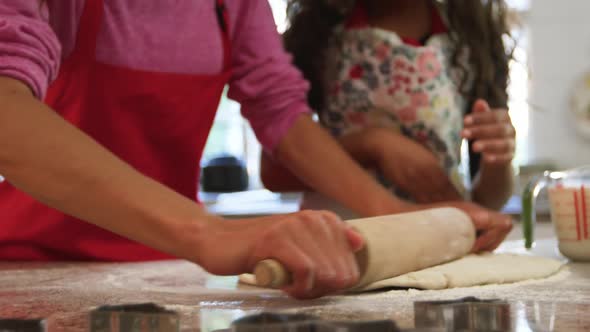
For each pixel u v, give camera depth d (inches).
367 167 60.1
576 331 18.4
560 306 23.2
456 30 60.5
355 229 26.9
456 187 61.5
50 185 24.5
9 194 43.9
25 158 24.4
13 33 27.5
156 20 41.9
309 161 46.0
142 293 28.3
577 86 135.9
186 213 24.4
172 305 24.8
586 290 28.1
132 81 41.8
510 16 66.9
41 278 33.8
